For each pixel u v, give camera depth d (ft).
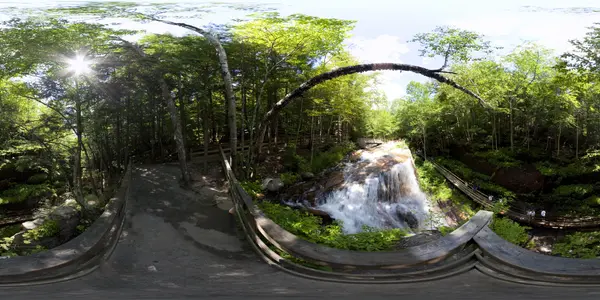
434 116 85.46
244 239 28.84
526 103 78.64
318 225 37.06
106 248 24.00
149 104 67.97
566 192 64.75
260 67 64.64
